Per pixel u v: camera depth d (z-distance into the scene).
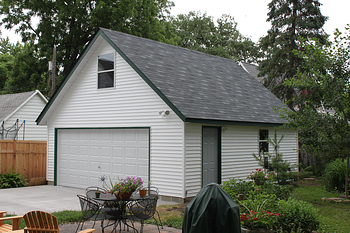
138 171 12.09
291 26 20.62
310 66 11.65
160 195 11.25
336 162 13.59
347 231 7.79
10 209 9.78
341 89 11.00
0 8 29.16
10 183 14.46
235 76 16.84
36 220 5.58
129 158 12.40
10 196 12.08
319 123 11.10
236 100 13.92
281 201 8.01
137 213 7.45
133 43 13.70
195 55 16.42
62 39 28.16
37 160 15.81
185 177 10.73
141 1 27.92
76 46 28.34
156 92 11.11
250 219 7.09
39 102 24.38
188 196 10.80
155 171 11.45
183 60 14.91
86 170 13.88
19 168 15.10
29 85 32.62
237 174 12.85
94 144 13.63
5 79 47.22
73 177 14.38
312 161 18.66
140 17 28.42
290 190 10.31
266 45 21.89
